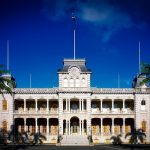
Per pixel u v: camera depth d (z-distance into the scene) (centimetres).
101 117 13688
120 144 12462
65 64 13762
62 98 13512
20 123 13962
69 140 12569
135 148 9881
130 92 13762
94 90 13738
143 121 13600
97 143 13150
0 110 13475
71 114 13462
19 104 13988
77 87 13562
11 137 13262
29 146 11188
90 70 13600
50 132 13875
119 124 14050
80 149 9750
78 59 13775
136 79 14250
